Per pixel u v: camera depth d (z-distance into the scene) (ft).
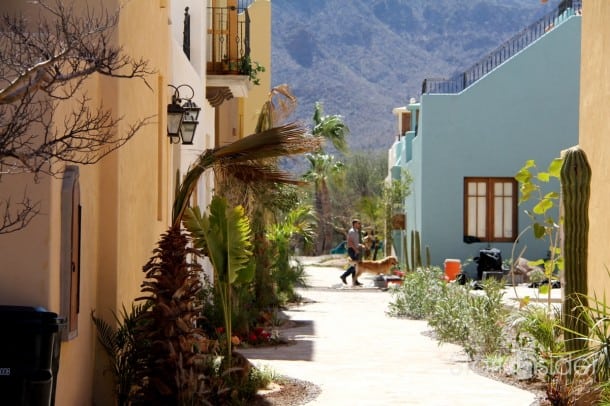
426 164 112.27
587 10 41.19
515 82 111.86
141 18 38.34
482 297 52.75
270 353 54.54
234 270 40.42
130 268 36.06
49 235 26.18
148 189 40.57
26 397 23.81
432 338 61.98
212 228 40.55
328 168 218.79
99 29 24.08
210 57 77.41
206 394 35.27
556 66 111.55
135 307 36.32
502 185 112.06
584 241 35.09
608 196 38.40
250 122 119.85
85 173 30.71
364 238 144.66
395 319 75.31
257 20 120.47
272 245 88.02
